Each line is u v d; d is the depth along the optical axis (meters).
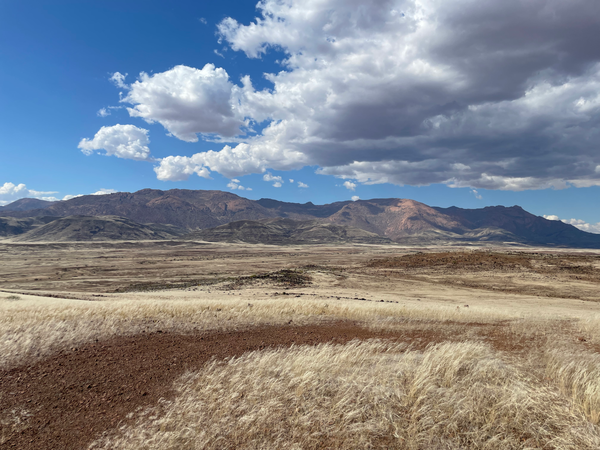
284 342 11.77
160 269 104.50
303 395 6.60
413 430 5.34
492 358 8.55
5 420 6.25
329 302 24.34
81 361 9.23
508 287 48.06
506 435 5.27
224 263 129.88
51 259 146.75
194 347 10.92
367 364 8.25
